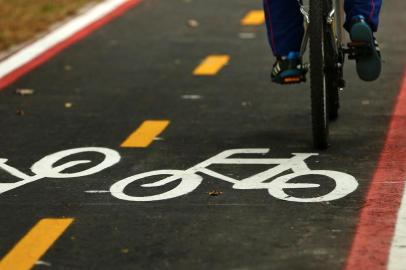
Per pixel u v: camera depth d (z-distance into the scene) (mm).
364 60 20281
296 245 15453
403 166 19234
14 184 18906
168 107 24766
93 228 16422
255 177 18828
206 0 40500
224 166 19594
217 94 26031
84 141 21859
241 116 23656
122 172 19453
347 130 21891
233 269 14617
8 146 21625
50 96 26297
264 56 30578
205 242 15672
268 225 16328
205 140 21594
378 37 32375
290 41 20016
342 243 15484
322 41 19391
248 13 37656
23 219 16938
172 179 18875
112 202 17672
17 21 36812
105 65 29953
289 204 17281
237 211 17016
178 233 16078
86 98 25984
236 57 30562
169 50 31828
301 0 19734
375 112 23500
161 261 14977
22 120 23891
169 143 21453
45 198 18000
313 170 19141
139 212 17109
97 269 14758
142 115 24016
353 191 17859
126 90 26781
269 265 14734
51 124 23438
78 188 18531
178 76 28266
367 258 14875
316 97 19828
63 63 30375
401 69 28078
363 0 19922
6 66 30125
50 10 38844
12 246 15766
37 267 14914
